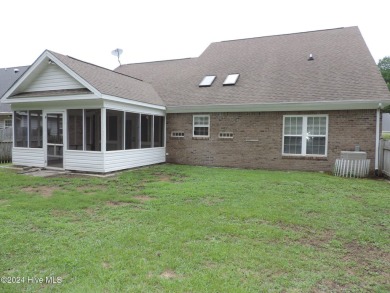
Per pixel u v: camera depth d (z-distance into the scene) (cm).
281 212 515
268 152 1136
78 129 1002
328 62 1203
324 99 1010
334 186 769
